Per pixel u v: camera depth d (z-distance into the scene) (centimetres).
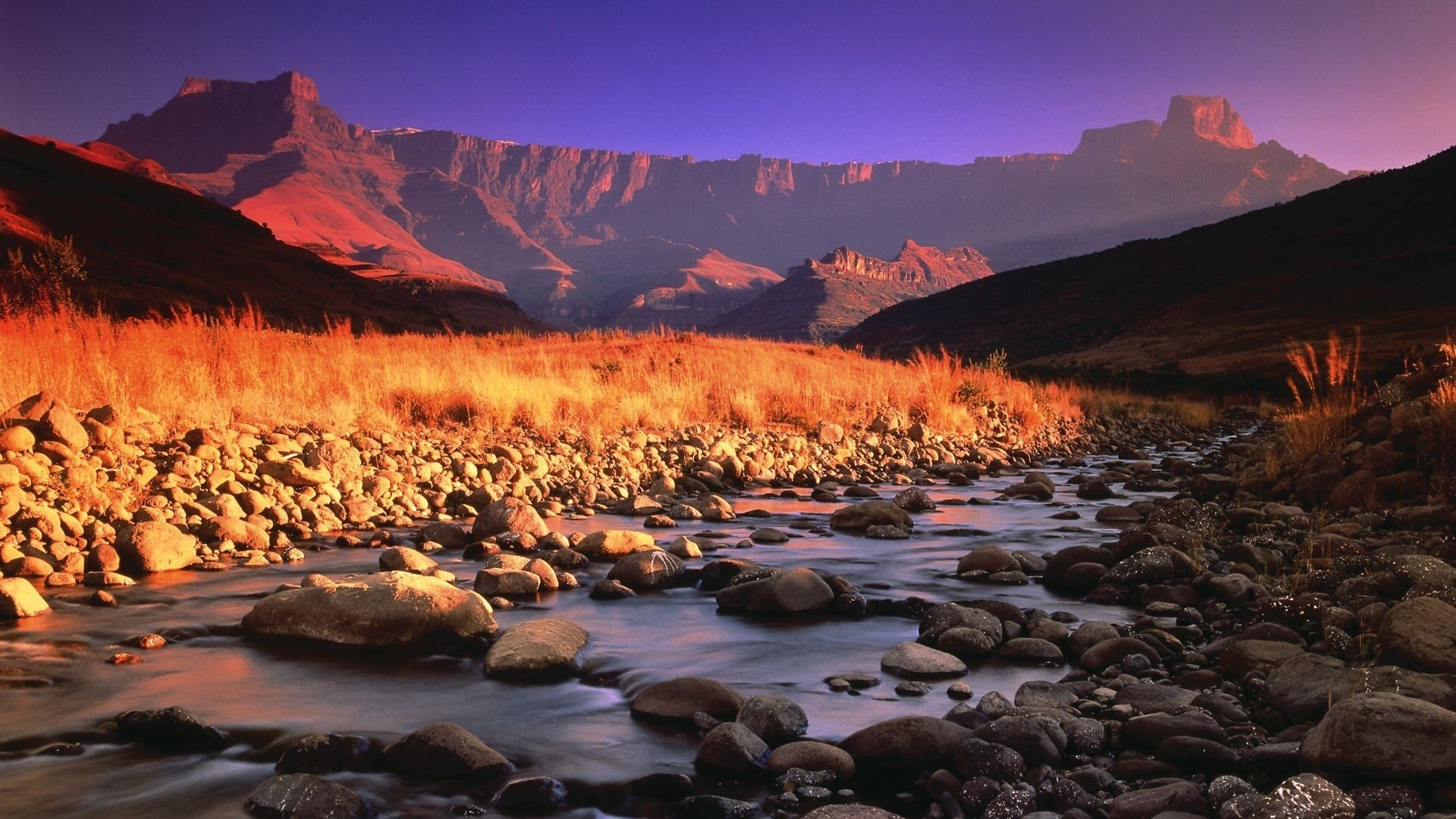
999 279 16600
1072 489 1352
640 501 1041
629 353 2353
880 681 506
